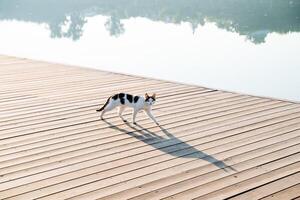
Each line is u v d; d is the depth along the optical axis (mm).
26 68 10547
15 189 4574
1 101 7680
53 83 9070
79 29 26203
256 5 34062
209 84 12344
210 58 16516
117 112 7137
